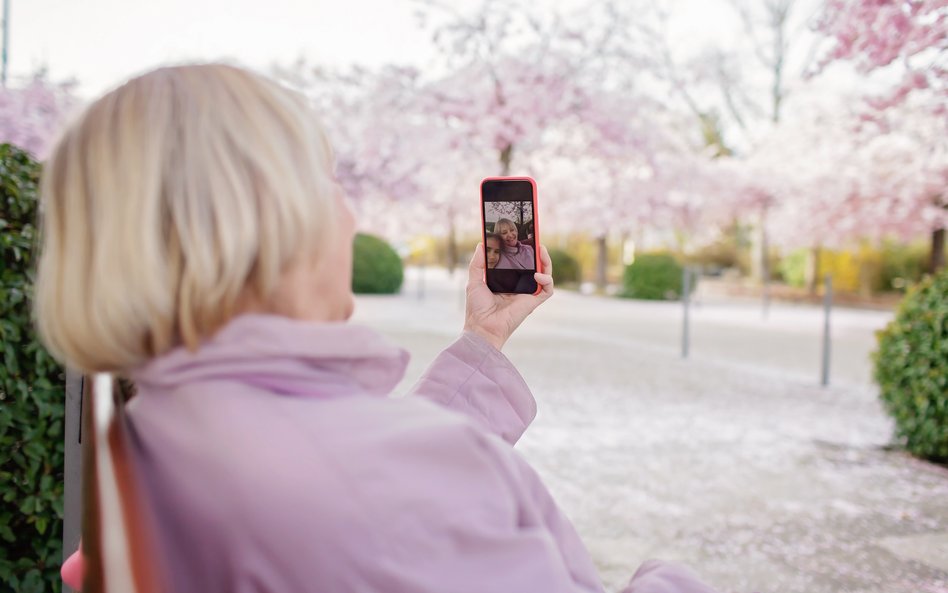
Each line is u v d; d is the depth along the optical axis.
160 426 0.61
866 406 7.67
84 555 0.60
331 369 0.64
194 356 0.61
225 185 0.61
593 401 7.65
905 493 4.80
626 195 17.84
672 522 4.23
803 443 6.07
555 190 23.44
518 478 0.63
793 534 4.07
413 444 0.58
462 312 16.77
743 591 3.36
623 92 14.44
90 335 0.60
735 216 25.88
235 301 0.62
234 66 0.68
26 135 14.12
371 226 22.98
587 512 4.39
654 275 24.09
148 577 0.57
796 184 20.94
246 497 0.56
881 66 5.20
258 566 0.56
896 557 3.75
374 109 13.55
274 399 0.60
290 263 0.65
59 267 0.62
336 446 0.58
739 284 28.64
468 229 28.97
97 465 0.61
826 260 26.31
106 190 0.61
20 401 2.21
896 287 24.34
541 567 0.58
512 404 0.98
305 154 0.65
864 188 19.02
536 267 1.11
